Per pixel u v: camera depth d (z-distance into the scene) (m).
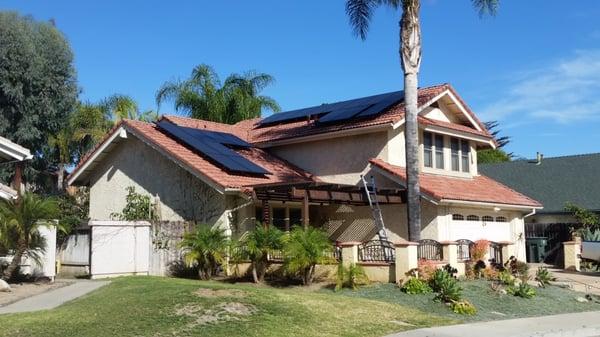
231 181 18.95
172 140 21.75
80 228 19.11
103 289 14.29
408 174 18.44
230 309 11.48
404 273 15.62
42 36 33.12
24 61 31.44
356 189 18.66
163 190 21.02
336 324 11.42
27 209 15.20
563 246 27.09
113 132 22.19
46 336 9.53
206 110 36.62
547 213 30.83
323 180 22.94
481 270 17.83
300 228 16.67
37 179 34.75
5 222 14.88
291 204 20.98
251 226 19.56
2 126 31.11
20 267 16.47
